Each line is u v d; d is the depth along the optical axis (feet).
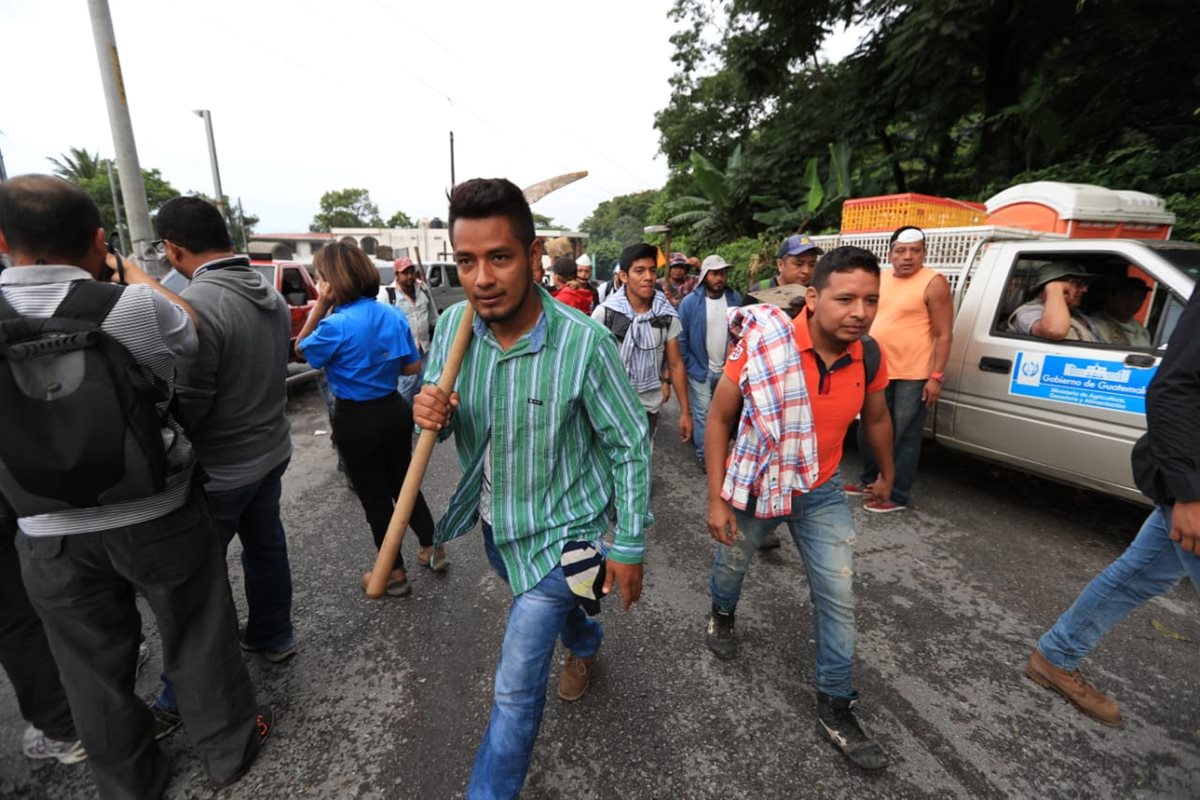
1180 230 19.43
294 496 13.24
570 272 16.46
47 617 4.99
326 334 8.02
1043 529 11.37
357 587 9.41
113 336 4.54
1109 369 9.85
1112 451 9.92
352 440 8.52
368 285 8.54
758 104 55.67
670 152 64.85
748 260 40.14
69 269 4.61
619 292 11.71
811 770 6.02
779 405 5.85
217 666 5.63
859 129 41.50
